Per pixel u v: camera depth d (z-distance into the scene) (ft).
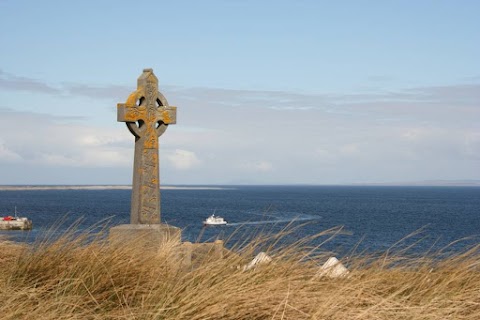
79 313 18.19
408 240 151.23
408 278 23.25
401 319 19.20
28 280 20.33
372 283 21.93
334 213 402.72
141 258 22.61
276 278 20.98
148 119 36.86
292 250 23.17
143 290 19.88
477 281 23.57
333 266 22.79
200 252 25.63
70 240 23.16
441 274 23.82
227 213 368.68
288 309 18.35
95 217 264.11
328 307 18.48
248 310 18.16
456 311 20.53
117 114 35.78
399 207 549.13
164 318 17.66
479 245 25.90
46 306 18.03
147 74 36.94
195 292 18.83
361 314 18.35
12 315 17.22
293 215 351.67
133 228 33.32
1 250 22.74
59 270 20.97
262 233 25.52
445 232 236.22
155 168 37.14
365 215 385.91
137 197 36.35
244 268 22.13
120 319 17.94
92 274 20.16
